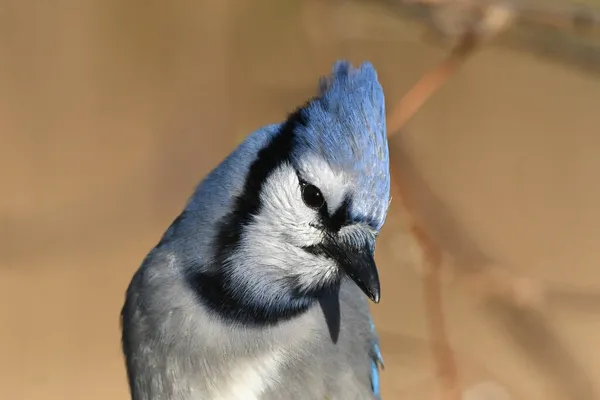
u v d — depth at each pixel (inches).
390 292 460.1
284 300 221.1
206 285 219.1
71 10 564.4
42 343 501.0
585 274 544.1
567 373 370.6
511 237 569.9
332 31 348.5
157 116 540.7
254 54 430.9
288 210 215.0
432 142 577.9
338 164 209.3
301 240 215.6
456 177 585.0
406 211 300.2
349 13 343.9
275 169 216.8
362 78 213.5
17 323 508.4
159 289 222.2
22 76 566.3
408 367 334.0
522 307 339.6
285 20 430.0
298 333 222.7
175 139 455.8
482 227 571.8
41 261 493.4
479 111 597.0
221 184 223.8
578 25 292.8
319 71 355.9
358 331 234.8
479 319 449.1
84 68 560.4
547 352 364.5
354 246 212.4
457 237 353.7
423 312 453.1
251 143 223.9
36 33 565.9
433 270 298.5
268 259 217.9
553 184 606.5
